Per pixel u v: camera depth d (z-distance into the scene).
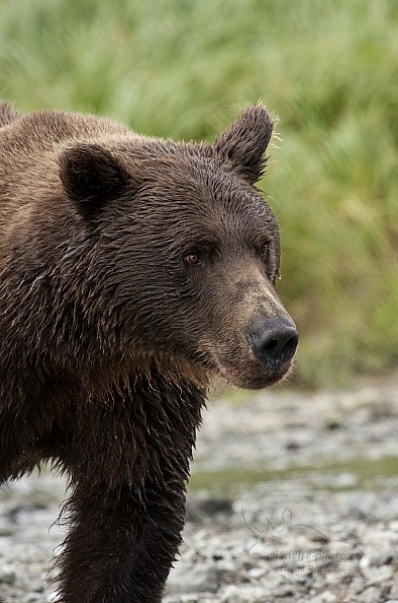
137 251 8.40
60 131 9.41
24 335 8.44
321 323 23.14
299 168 24.30
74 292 8.39
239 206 8.59
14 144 9.34
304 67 26.27
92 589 9.02
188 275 8.45
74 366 8.57
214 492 15.39
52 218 8.45
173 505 9.17
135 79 25.97
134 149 8.78
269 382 8.26
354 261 23.62
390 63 26.30
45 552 12.66
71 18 29.55
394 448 17.94
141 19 29.05
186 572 11.09
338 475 16.17
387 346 22.70
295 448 18.09
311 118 25.61
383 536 12.34
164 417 9.03
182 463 9.22
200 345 8.48
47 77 27.31
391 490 14.92
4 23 29.17
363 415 20.05
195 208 8.45
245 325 8.20
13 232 8.52
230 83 25.88
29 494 15.84
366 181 24.55
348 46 26.80
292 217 23.67
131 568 9.03
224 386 9.62
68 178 8.27
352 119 25.31
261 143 9.21
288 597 10.57
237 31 28.05
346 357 22.53
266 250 8.71
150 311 8.49
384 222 24.20
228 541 12.62
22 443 9.01
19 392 8.62
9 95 26.42
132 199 8.48
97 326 8.47
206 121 24.73
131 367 8.75
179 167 8.64
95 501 9.12
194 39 27.75
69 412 9.09
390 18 28.23
